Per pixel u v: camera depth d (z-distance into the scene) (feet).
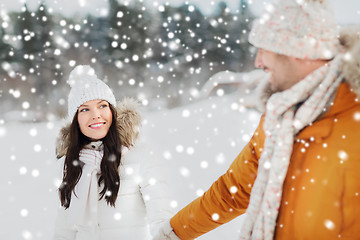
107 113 6.99
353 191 3.80
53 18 51.03
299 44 4.06
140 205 7.00
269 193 4.28
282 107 4.27
